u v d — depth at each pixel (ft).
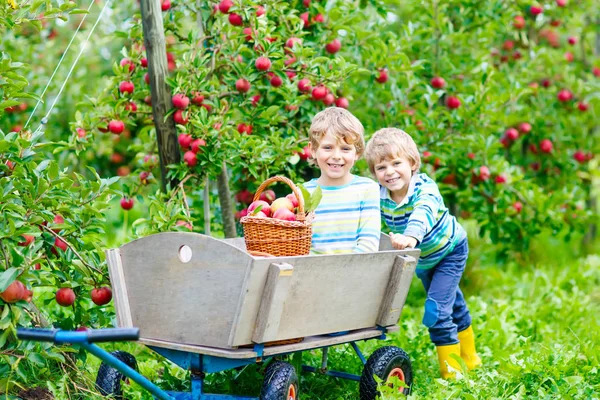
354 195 12.09
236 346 9.31
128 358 11.10
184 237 9.65
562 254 26.68
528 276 22.38
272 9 15.39
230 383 12.07
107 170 26.89
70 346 11.30
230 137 14.58
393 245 12.00
